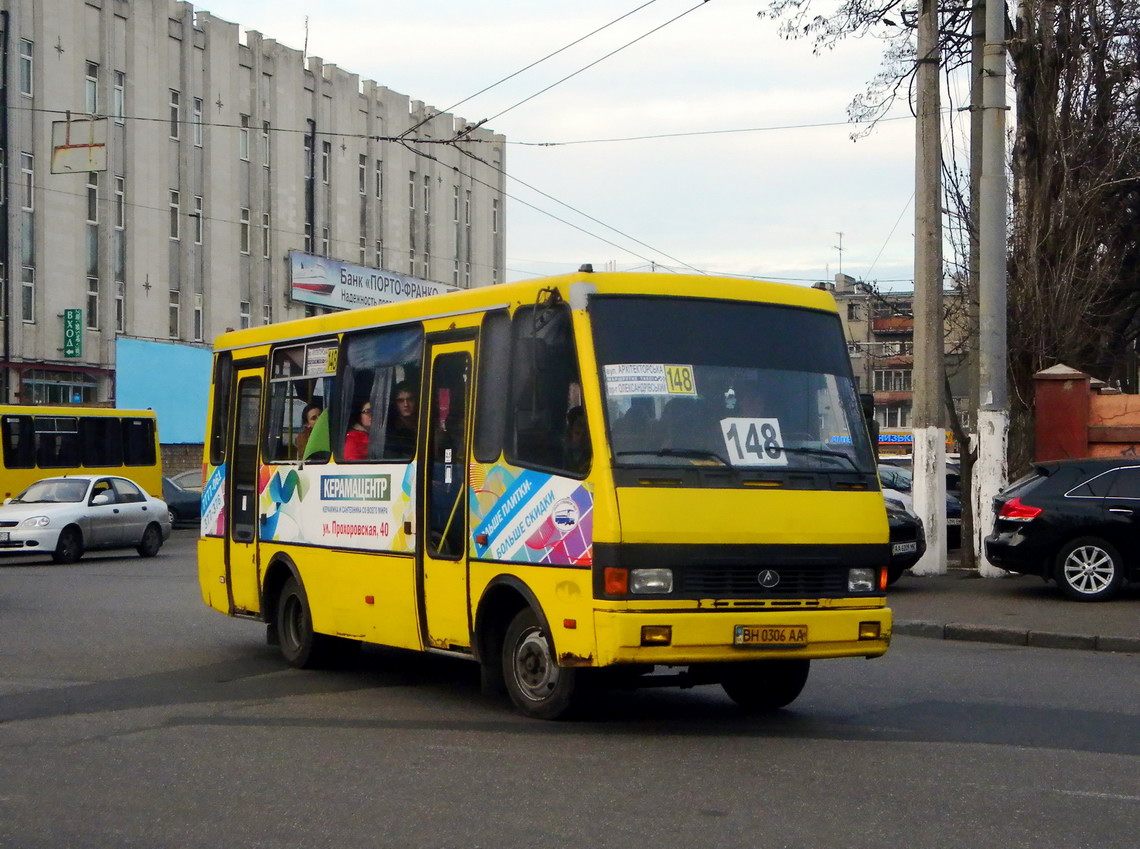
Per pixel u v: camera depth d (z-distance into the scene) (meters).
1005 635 13.90
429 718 9.20
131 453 34.31
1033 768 7.55
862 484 8.84
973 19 21.31
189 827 6.34
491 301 9.34
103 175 44.50
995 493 18.84
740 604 8.24
